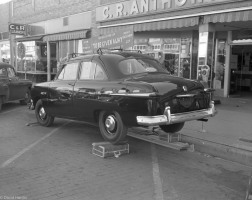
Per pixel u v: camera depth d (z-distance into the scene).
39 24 23.52
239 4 10.59
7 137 7.82
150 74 6.59
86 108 6.90
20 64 26.58
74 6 19.44
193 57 14.86
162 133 7.48
